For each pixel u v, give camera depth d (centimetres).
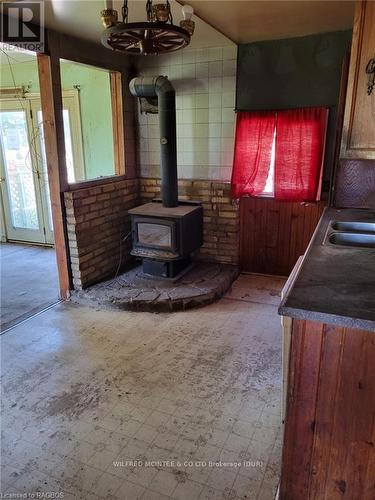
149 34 179
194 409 214
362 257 171
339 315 116
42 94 310
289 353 135
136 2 244
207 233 413
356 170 262
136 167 431
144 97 372
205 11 264
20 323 315
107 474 174
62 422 206
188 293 341
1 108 506
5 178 533
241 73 363
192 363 257
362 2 213
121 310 335
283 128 356
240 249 414
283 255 398
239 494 163
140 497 163
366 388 128
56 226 343
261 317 319
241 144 374
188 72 383
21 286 395
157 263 369
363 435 133
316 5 254
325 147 353
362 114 228
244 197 396
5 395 228
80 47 331
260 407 214
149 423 204
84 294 348
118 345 281
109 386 235
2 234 560
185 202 391
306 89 346
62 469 177
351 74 225
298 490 150
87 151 465
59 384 237
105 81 431
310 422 139
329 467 142
